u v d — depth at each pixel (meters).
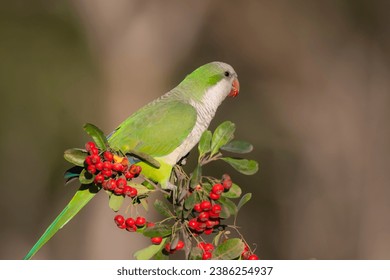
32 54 15.95
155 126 6.92
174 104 7.15
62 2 15.78
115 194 5.96
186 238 5.93
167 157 6.92
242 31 16.64
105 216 14.48
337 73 17.17
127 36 13.87
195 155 15.39
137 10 13.91
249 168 5.93
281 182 16.81
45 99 15.91
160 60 14.06
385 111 16.97
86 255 14.55
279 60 17.02
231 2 16.41
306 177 16.84
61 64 15.86
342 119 16.98
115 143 6.89
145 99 14.01
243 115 17.00
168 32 14.21
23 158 16.30
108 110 14.10
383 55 17.17
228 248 5.81
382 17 17.14
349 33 17.25
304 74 17.08
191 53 15.91
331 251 16.45
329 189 16.72
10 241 16.56
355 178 16.72
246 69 17.00
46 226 16.64
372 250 16.39
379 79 17.14
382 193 16.61
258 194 16.75
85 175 5.91
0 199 16.52
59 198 16.69
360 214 16.58
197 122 7.28
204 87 7.44
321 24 17.16
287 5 16.95
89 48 14.65
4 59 15.90
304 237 16.55
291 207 16.69
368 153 16.83
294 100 17.12
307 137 16.98
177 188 5.97
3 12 15.99
